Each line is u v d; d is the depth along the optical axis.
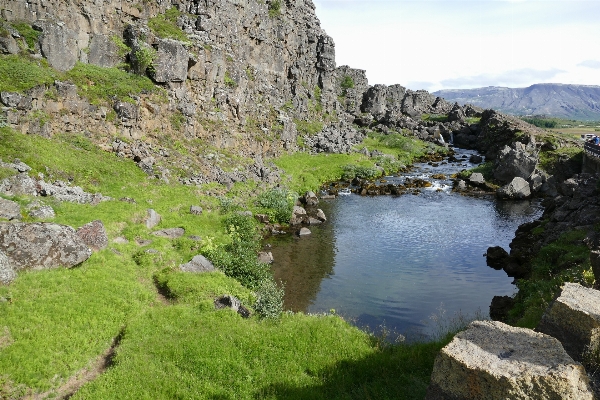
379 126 111.69
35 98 34.16
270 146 66.62
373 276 32.22
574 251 25.75
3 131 30.69
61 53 38.56
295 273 32.53
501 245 39.25
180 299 21.91
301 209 47.97
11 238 19.89
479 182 63.12
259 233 39.22
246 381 15.27
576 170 62.53
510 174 62.62
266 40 75.25
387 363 16.53
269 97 73.31
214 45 55.44
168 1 54.69
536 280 24.50
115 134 40.53
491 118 100.25
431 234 42.50
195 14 56.38
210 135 52.16
